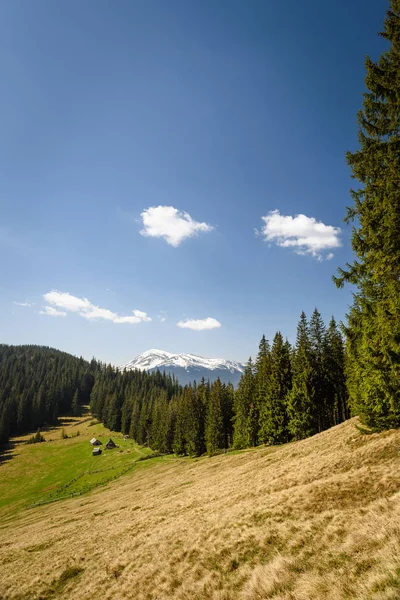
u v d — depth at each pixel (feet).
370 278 49.24
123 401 529.04
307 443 105.81
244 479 92.02
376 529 28.91
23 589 53.21
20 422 499.10
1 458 353.72
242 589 30.81
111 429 478.59
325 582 24.31
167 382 650.02
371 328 57.72
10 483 267.59
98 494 183.62
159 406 356.38
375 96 44.57
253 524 46.14
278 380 166.81
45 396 565.12
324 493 47.34
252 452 151.43
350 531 31.68
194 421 259.39
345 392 167.63
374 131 45.55
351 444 73.05
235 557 37.91
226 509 61.57
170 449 302.45
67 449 365.81
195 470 158.92
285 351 171.94
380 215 43.34
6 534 129.80
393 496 35.88
